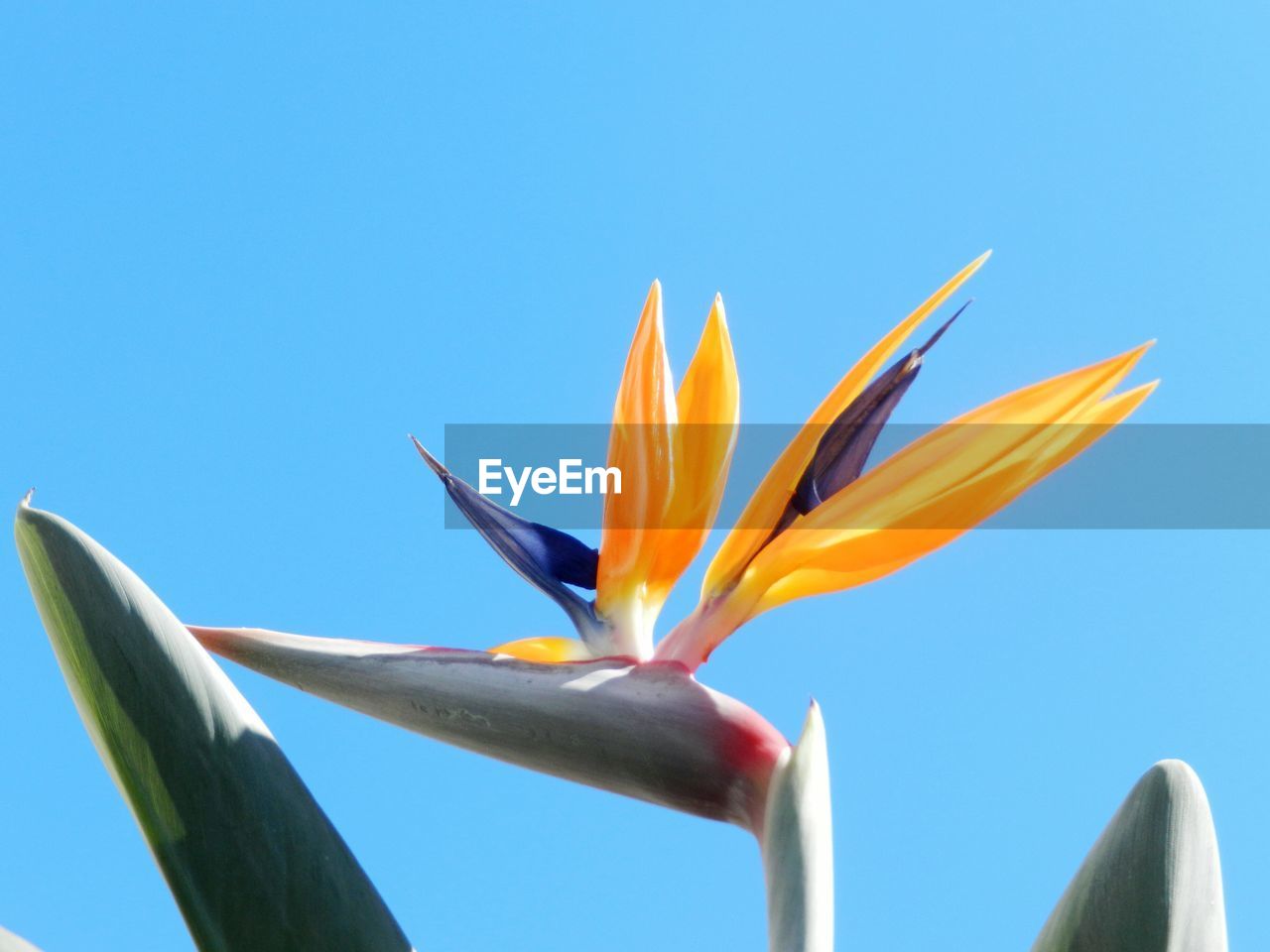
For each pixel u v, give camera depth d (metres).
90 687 0.61
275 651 0.67
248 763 0.61
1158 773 0.61
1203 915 0.59
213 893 0.60
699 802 0.64
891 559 0.65
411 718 0.66
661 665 0.66
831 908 0.60
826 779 0.62
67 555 0.61
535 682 0.66
